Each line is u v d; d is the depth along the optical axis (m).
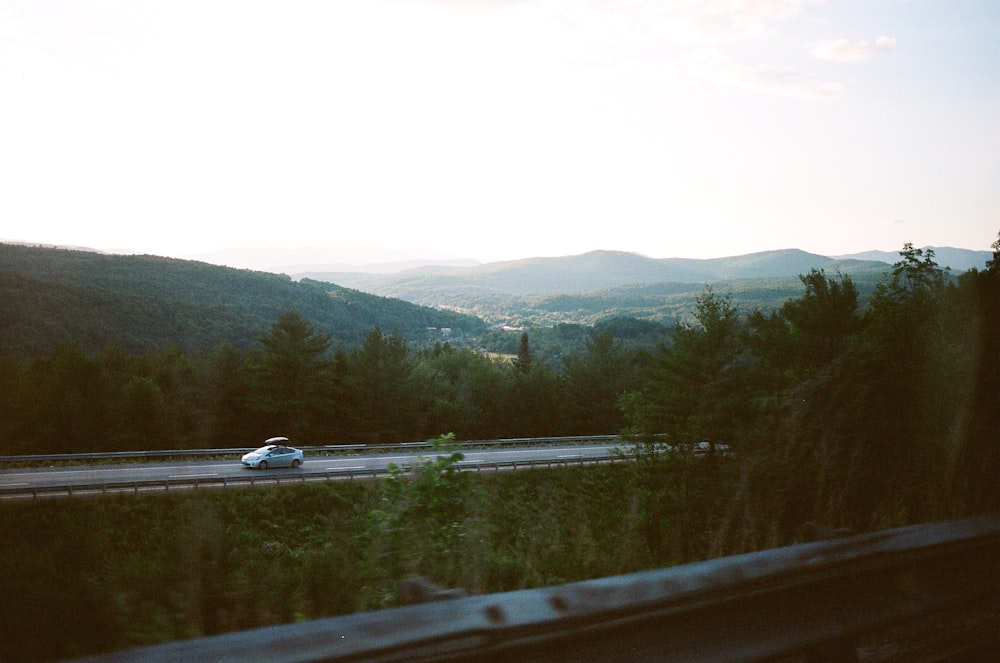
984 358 8.10
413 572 3.96
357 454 43.25
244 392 53.66
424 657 2.00
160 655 1.80
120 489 25.45
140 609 3.40
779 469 5.48
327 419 57.66
